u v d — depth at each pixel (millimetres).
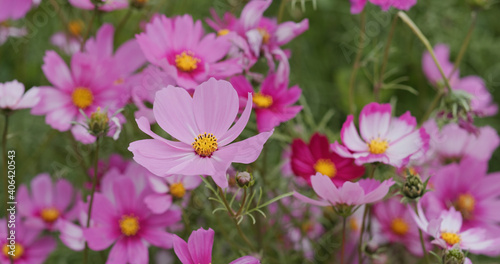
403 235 927
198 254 728
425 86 1152
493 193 896
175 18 817
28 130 1027
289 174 935
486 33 1184
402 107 1142
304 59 1156
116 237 825
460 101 875
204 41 820
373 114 803
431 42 1178
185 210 878
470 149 954
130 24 1021
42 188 919
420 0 1167
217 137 739
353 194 746
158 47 804
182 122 738
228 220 911
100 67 842
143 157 717
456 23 1188
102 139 899
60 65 840
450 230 810
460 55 953
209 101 739
